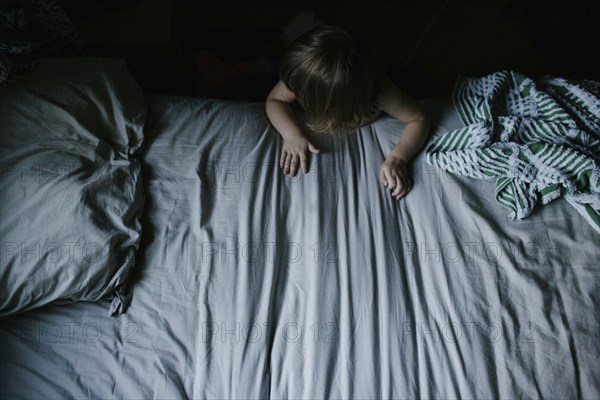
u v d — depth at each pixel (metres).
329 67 0.75
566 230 0.78
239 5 1.52
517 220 0.80
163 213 0.80
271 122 0.95
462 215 0.81
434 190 0.85
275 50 1.44
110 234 0.71
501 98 0.97
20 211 0.68
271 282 0.74
